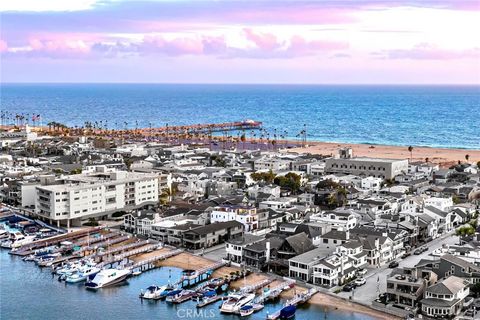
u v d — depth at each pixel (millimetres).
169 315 163625
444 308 154500
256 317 161375
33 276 195625
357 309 164375
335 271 181625
